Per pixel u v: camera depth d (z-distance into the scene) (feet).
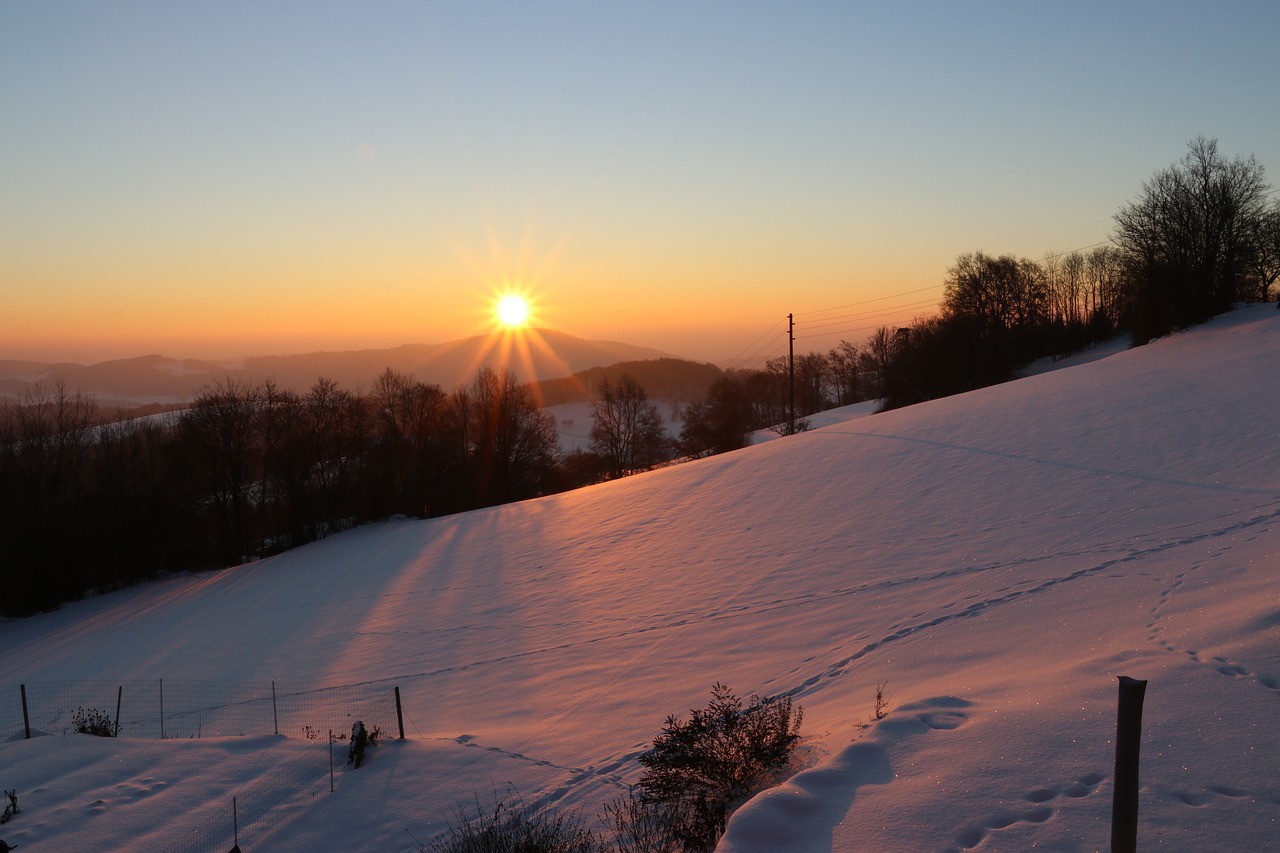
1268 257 199.82
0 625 154.81
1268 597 36.01
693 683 48.67
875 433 118.32
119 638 108.58
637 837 27.20
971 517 74.33
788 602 62.54
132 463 188.44
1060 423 101.04
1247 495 64.49
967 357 235.61
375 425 206.90
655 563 84.74
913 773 22.40
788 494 98.43
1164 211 179.01
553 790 34.22
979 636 44.68
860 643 49.06
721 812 27.04
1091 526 64.49
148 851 31.01
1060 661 34.37
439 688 59.72
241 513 190.80
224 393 196.24
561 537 108.06
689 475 123.24
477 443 212.43
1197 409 93.86
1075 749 22.29
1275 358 115.14
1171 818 18.54
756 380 384.68
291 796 35.68
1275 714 23.04
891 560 67.51
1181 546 54.75
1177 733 22.63
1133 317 195.11
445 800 34.40
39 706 74.08
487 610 81.66
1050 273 338.34
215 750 41.68
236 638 92.43
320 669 72.43
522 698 52.80
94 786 37.11
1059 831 18.47
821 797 21.61
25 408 188.03
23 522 167.12
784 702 40.11
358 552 135.85
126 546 177.27
